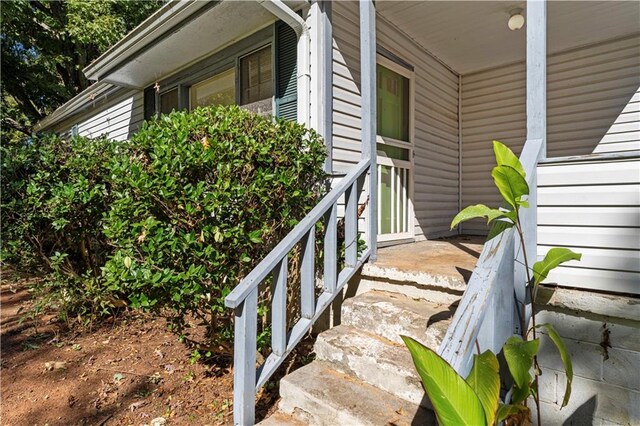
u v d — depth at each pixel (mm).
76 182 3564
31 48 12570
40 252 3805
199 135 2430
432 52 4633
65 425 2217
